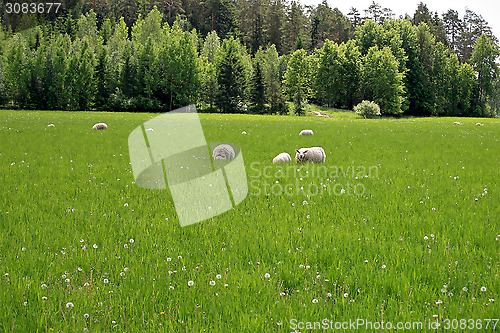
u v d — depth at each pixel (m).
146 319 4.67
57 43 111.75
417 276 5.82
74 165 15.25
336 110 102.31
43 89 92.88
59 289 5.30
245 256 6.72
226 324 4.52
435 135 29.70
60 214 8.80
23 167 14.34
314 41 148.38
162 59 97.00
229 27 150.62
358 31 124.62
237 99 96.56
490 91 113.56
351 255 6.57
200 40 135.38
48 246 6.90
